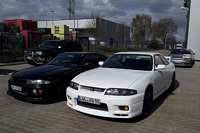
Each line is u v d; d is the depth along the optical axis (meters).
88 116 3.91
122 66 4.79
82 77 4.07
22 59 14.87
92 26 36.47
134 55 5.08
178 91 6.28
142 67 4.60
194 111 4.34
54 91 4.61
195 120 3.82
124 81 3.63
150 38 54.97
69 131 3.25
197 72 10.87
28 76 4.59
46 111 4.16
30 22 24.28
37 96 4.42
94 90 3.56
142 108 3.61
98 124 3.54
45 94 4.45
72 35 38.28
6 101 4.82
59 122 3.62
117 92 3.39
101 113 3.47
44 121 3.65
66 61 5.91
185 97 5.54
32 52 11.08
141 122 3.67
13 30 20.78
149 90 4.05
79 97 3.67
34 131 3.24
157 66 4.63
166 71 5.26
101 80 3.73
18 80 4.67
